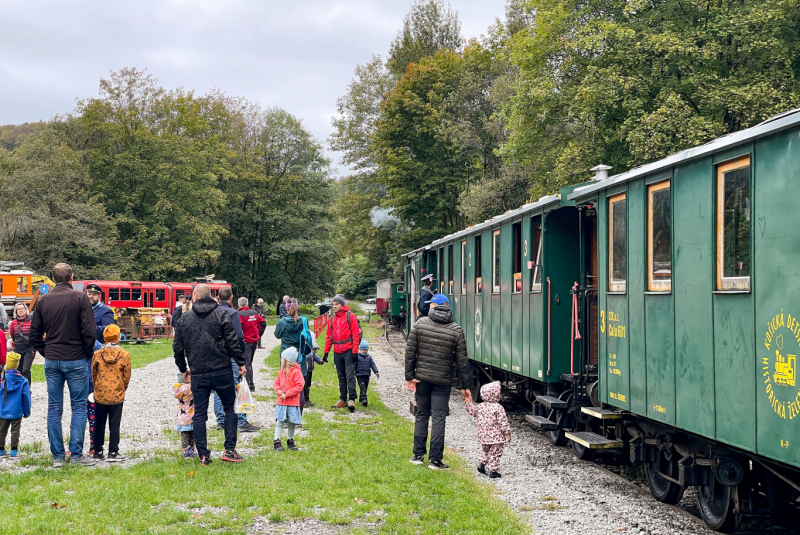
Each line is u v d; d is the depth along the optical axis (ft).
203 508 20.92
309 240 194.49
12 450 27.30
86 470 24.53
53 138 159.74
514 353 39.78
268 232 196.85
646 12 70.38
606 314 27.73
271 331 133.28
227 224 192.13
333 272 216.74
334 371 66.69
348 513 20.85
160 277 160.15
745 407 17.93
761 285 17.26
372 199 158.40
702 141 57.98
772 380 16.74
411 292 84.89
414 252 79.77
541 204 34.73
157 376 59.88
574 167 70.59
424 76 129.90
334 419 39.47
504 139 114.62
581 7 77.56
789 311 16.14
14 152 170.50
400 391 55.62
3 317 36.63
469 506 21.89
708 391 19.84
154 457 27.35
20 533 17.79
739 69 63.57
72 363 25.20
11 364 26.63
